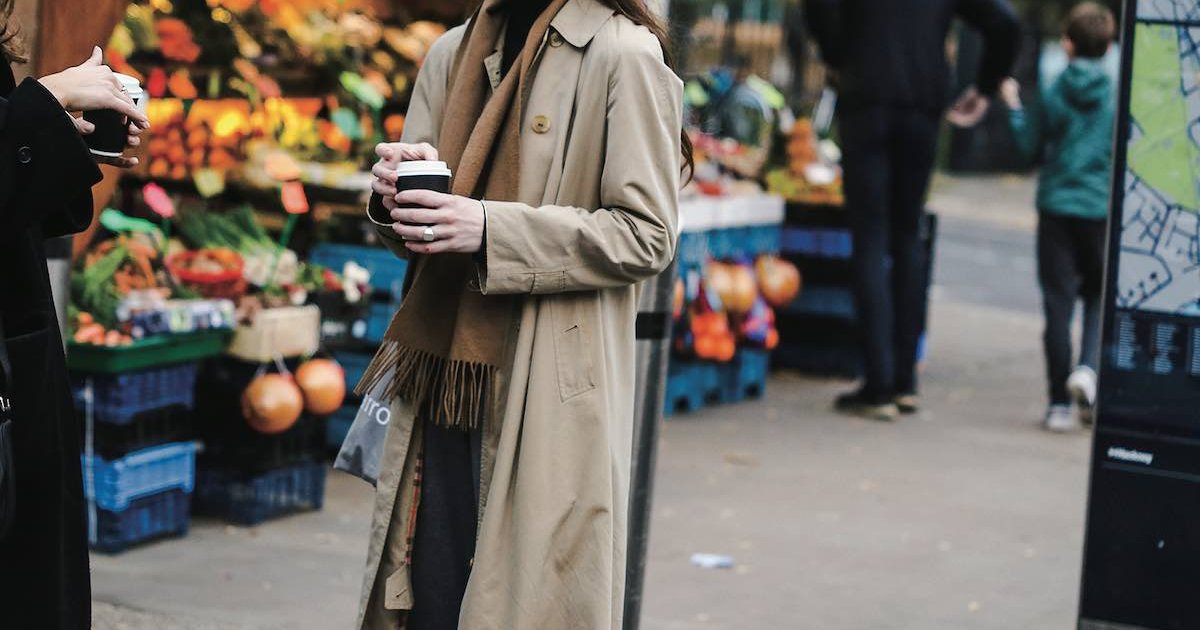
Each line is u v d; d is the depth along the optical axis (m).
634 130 3.29
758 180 10.80
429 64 3.67
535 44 3.35
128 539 6.07
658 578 6.20
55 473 3.00
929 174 9.59
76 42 5.00
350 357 7.63
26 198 2.86
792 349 11.10
